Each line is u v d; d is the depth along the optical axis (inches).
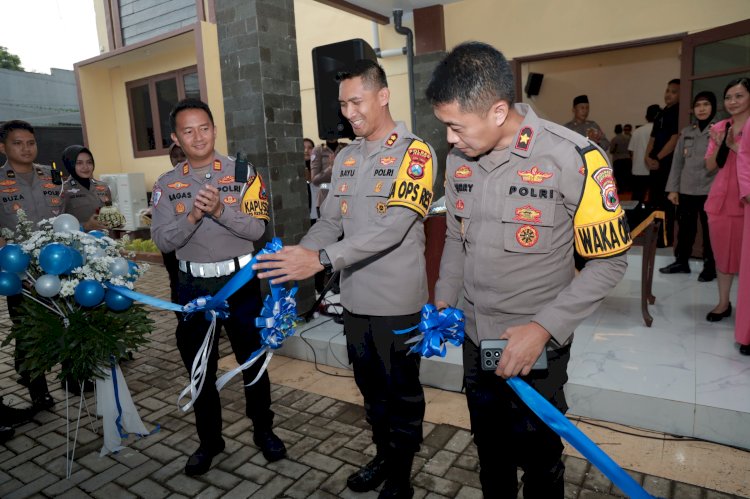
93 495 91.7
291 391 127.6
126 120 380.5
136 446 106.9
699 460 91.7
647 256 136.2
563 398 58.5
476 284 58.1
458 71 49.1
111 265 93.2
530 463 57.5
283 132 156.6
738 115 127.8
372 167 77.7
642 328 137.6
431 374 124.6
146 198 359.9
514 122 53.6
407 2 241.8
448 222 65.5
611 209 49.2
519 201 53.5
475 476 91.3
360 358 83.7
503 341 50.8
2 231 111.6
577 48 230.7
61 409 124.5
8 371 150.3
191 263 91.7
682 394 101.0
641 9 216.1
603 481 87.4
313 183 211.0
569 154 50.9
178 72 343.9
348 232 79.7
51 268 88.0
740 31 188.2
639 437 99.7
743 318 116.2
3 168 127.0
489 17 245.1
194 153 89.9
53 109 585.6
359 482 88.1
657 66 391.2
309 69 294.7
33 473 99.0
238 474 95.4
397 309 77.8
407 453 80.0
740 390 101.5
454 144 53.2
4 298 230.8
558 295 51.1
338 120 124.7
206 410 94.8
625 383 106.7
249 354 94.7
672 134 215.2
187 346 92.1
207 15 311.0
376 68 75.6
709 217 138.5
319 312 164.6
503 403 58.0
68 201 150.8
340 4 232.1
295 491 89.8
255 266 69.3
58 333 92.5
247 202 90.7
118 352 95.4
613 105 407.5
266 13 149.3
